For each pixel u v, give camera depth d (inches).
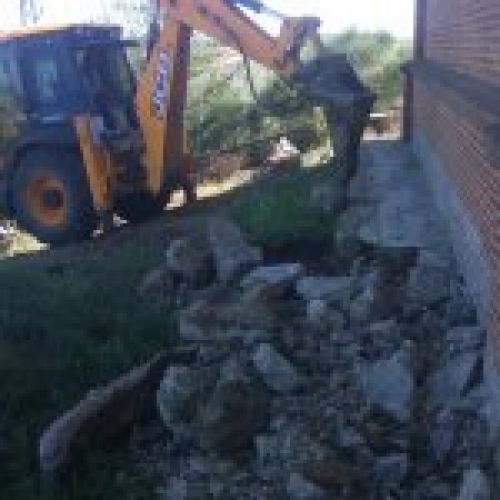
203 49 855.1
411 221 423.2
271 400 292.7
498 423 253.4
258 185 611.5
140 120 568.1
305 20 495.2
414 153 581.3
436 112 455.8
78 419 286.0
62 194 565.6
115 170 557.6
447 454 260.4
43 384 326.0
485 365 281.1
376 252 397.1
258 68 811.4
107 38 585.0
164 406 293.0
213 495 261.4
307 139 747.4
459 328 309.9
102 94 567.8
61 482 275.9
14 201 583.5
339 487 252.7
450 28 419.2
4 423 303.7
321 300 347.6
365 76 816.3
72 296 414.0
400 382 284.7
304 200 489.4
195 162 634.8
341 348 319.6
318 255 425.7
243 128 773.3
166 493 267.1
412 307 336.2
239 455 277.1
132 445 292.4
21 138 573.6
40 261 522.3
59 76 562.9
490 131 229.6
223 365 308.7
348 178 469.1
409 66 575.8
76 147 559.8
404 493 251.9
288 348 323.3
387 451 266.7
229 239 417.7
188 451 284.8
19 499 267.9
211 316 351.6
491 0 291.1
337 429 276.5
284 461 265.6
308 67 478.6
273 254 430.3
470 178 336.2
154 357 320.5
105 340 366.6
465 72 363.9
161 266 438.3
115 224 617.6
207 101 797.9
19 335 369.7
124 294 416.5
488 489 232.4
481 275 309.1
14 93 574.2
